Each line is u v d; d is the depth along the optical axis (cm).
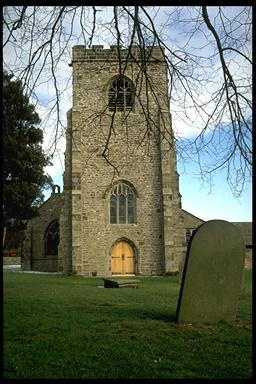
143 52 680
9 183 2508
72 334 630
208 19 599
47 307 890
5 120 771
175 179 2486
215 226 707
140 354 531
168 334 632
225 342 591
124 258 2456
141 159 2511
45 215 3092
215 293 707
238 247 719
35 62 659
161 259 2433
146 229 2464
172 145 761
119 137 2508
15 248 4312
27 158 2475
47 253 3059
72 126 2498
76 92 2556
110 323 715
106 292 1271
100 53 2441
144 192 2495
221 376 458
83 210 2464
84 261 2414
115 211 2491
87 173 2494
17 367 475
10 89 721
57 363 492
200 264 699
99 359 509
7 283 1538
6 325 687
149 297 1130
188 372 470
